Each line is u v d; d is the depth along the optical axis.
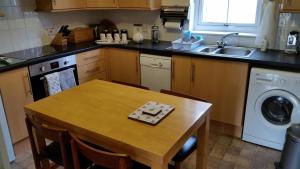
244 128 2.72
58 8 3.13
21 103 2.54
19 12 3.05
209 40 3.33
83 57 3.21
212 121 2.99
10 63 2.44
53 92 2.79
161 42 3.56
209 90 2.85
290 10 2.47
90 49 3.27
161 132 1.43
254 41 3.04
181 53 2.89
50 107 1.77
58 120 1.60
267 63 2.41
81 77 3.24
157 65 3.13
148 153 1.27
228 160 2.47
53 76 2.78
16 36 3.06
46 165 2.01
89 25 3.97
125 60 3.41
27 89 2.58
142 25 3.80
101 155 1.33
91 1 3.45
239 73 2.59
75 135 1.57
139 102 1.83
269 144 2.62
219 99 2.81
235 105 2.72
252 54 2.72
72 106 1.78
